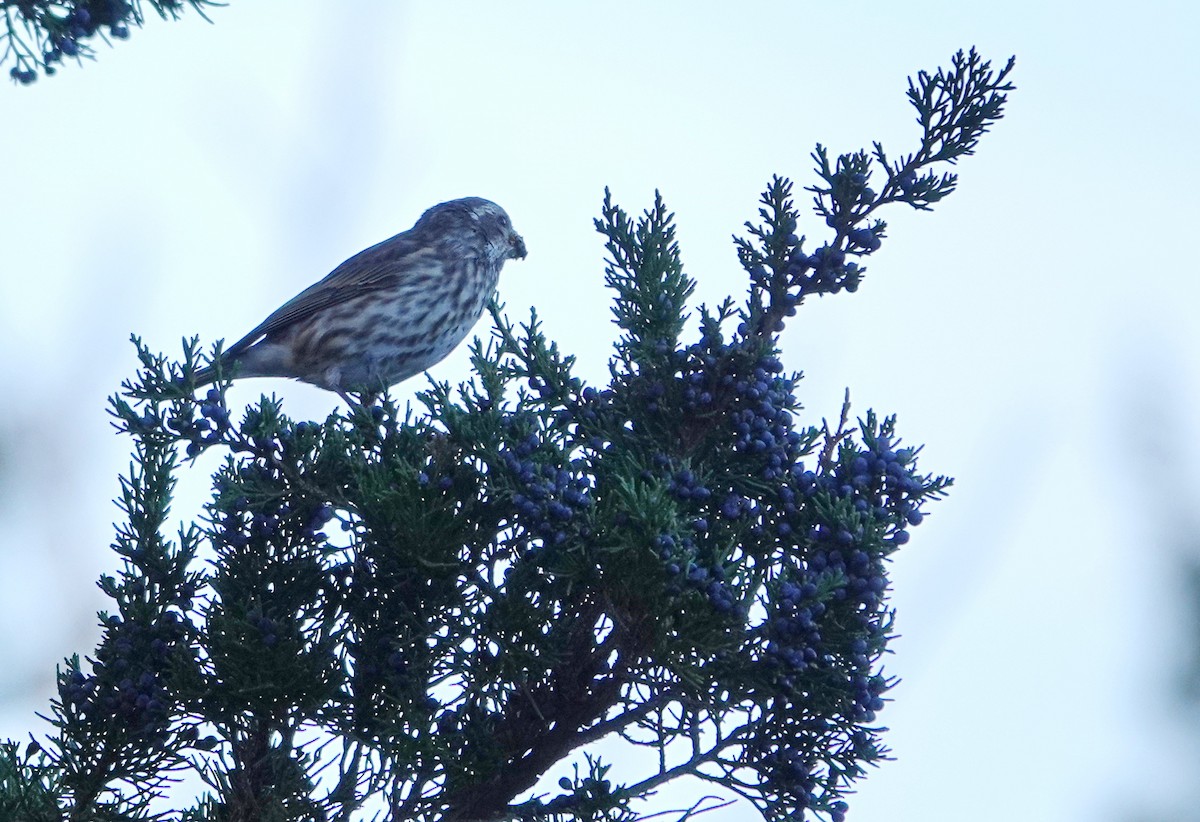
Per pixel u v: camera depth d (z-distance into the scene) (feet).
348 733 31.68
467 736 31.65
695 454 33.68
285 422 33.50
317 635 32.27
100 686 32.32
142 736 32.09
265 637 30.91
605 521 29.25
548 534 29.81
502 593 31.78
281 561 33.50
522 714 31.89
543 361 34.71
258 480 33.58
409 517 30.76
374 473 31.65
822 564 30.32
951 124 34.71
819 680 30.17
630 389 34.47
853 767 30.94
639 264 36.14
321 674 31.19
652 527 28.45
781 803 31.37
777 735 31.35
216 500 33.81
